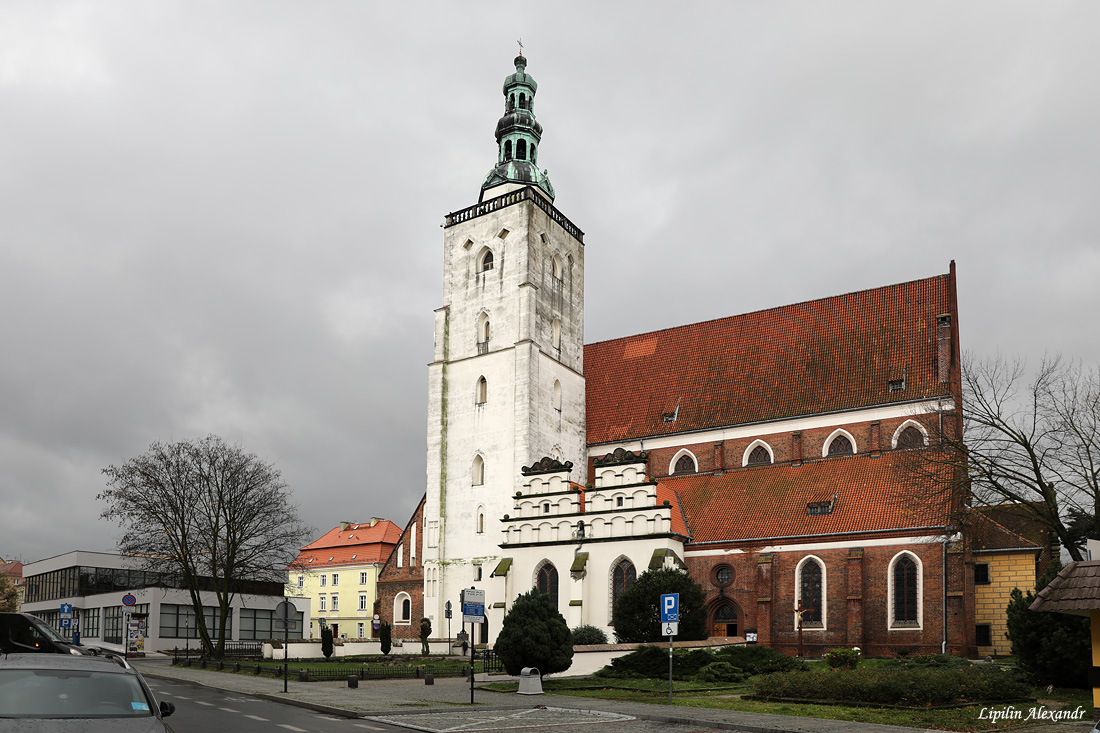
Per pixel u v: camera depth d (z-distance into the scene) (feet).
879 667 162.81
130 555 232.73
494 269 289.53
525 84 316.60
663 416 281.95
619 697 127.75
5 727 45.50
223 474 230.89
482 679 163.73
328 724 93.20
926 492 189.16
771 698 118.62
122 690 50.93
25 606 408.05
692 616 193.88
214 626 314.96
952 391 232.32
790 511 227.20
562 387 290.56
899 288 262.26
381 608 289.33
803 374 262.88
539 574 240.32
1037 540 208.95
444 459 284.61
